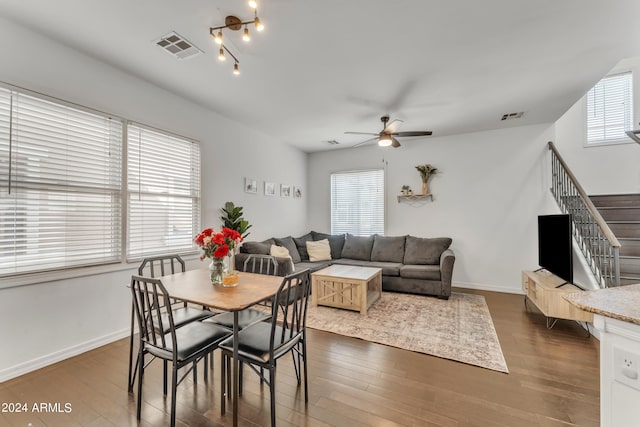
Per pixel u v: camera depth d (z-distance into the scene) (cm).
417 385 207
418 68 279
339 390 202
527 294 381
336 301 370
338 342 278
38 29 225
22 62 222
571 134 475
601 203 409
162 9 200
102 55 260
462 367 231
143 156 310
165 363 195
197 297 178
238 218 424
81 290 256
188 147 363
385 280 454
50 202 240
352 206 599
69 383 209
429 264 472
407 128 467
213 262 210
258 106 379
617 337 117
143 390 201
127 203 293
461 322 326
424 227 527
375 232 576
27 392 198
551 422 169
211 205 396
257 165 490
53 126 241
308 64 272
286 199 569
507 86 316
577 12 201
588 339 282
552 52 251
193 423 169
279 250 434
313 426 166
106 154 277
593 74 290
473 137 490
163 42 240
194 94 342
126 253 291
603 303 127
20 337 220
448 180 509
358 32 223
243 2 192
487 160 479
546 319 336
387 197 562
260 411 180
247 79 304
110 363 237
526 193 454
